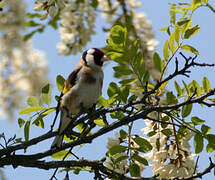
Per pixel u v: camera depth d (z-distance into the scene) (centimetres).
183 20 924
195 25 931
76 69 1155
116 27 917
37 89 1073
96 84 1150
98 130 965
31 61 1108
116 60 918
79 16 1132
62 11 1135
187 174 920
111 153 916
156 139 948
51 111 966
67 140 1070
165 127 928
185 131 939
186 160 930
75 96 1126
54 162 988
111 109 929
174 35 931
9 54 1108
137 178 927
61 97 1035
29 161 980
